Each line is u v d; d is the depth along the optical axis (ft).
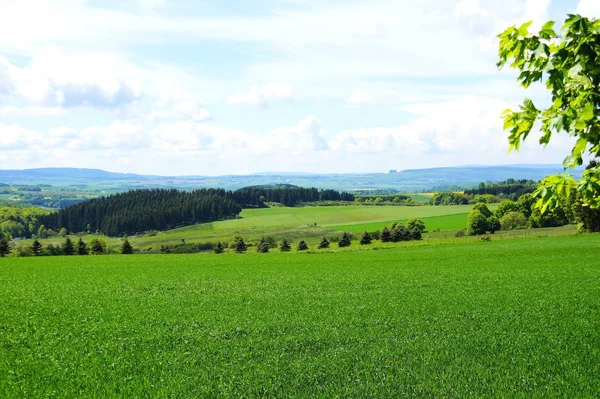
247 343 49.96
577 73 18.76
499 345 45.88
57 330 59.26
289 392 33.91
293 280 117.29
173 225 522.88
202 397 33.35
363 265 161.89
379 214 495.41
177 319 65.10
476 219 347.77
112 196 584.81
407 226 400.67
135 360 44.11
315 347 47.47
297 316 65.16
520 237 269.03
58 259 222.48
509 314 62.28
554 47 19.61
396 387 34.27
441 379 35.70
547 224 348.59
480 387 33.65
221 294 92.79
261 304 77.92
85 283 119.24
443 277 114.62
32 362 44.09
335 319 61.93
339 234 394.52
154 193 592.60
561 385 33.58
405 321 59.26
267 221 497.46
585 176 20.01
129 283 118.01
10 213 565.12
